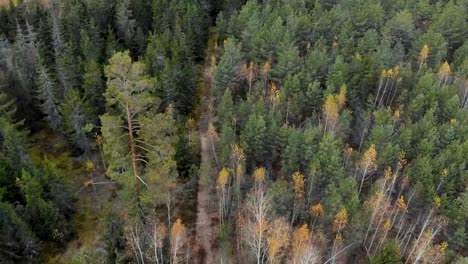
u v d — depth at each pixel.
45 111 67.50
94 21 83.50
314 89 66.06
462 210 48.75
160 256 44.28
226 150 54.84
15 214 47.31
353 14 87.44
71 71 71.19
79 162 65.38
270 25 82.81
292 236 46.31
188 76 73.19
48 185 54.16
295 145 54.91
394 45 84.81
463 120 61.47
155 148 39.41
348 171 55.56
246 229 45.47
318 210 48.44
